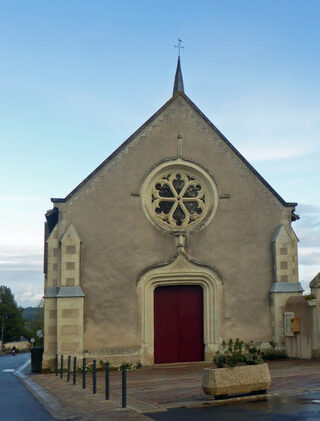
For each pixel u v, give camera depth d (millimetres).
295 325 18656
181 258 19094
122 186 19234
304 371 14750
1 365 28391
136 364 18156
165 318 19281
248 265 19781
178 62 39031
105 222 18828
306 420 8125
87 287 18234
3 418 9180
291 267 19875
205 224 19625
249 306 19516
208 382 10273
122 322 18328
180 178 20203
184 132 20188
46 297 17953
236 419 8406
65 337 17531
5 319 84000
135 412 9336
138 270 18812
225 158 20328
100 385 13617
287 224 20344
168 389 12242
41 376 16766
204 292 19531
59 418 9094
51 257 18281
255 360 10836
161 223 19453
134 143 19641
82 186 18844
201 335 19453
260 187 20438
